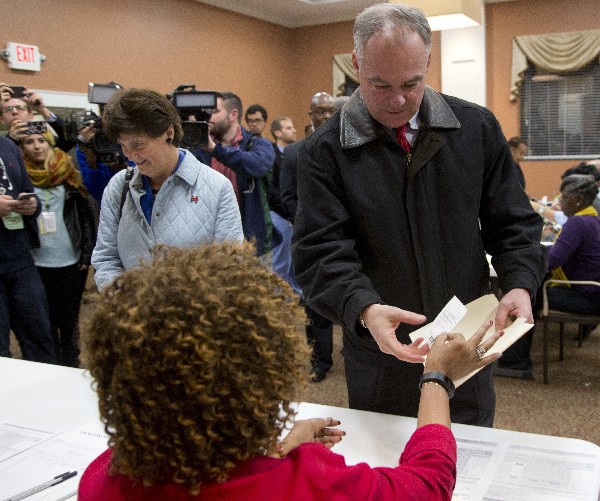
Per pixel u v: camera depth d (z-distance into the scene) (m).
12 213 2.97
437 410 0.90
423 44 1.37
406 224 1.50
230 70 7.45
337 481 0.70
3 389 1.67
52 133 3.70
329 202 1.51
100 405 0.70
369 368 1.58
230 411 0.65
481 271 1.57
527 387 3.61
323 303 1.43
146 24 6.23
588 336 4.56
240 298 0.67
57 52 5.34
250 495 0.66
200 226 1.90
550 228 4.70
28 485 1.18
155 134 1.77
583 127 7.56
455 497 1.08
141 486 0.68
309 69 8.56
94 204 3.77
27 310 3.06
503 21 7.60
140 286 0.69
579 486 1.10
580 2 7.23
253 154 2.94
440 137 1.48
